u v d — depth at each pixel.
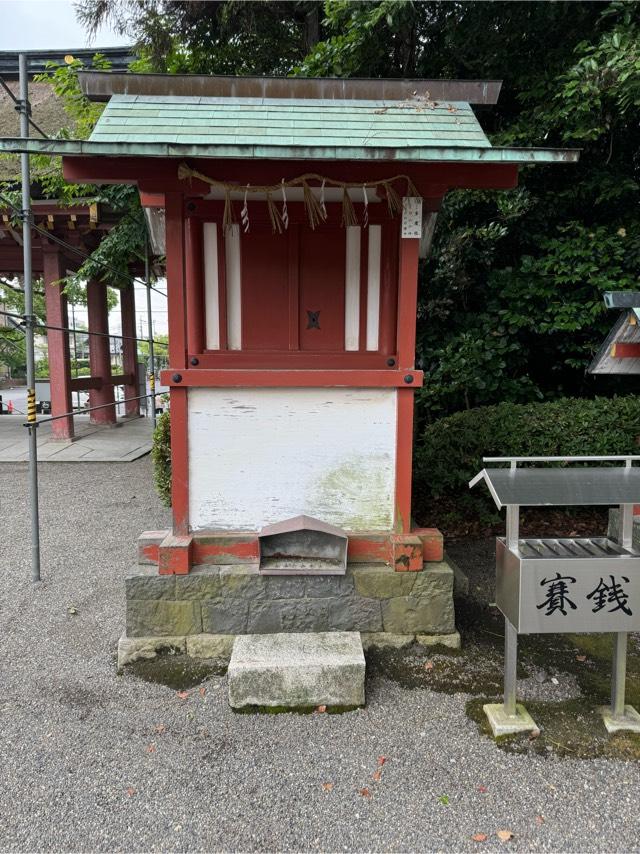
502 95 5.71
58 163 6.62
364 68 5.79
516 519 2.29
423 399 5.49
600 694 2.62
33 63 10.70
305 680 2.47
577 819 1.93
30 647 3.02
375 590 2.86
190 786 2.06
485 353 5.19
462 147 2.32
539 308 5.29
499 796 2.02
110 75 3.01
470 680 2.70
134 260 8.44
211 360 3.04
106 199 6.58
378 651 2.89
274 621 2.84
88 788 2.04
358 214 2.98
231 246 3.03
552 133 5.28
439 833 1.87
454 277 5.37
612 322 5.12
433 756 2.21
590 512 4.96
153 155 2.28
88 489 6.39
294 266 3.03
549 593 2.20
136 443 8.85
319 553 2.91
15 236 7.39
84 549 4.54
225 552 2.90
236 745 2.27
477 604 3.52
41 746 2.25
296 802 1.99
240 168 2.57
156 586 2.79
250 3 6.43
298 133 2.70
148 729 2.36
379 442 2.94
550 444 4.47
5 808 1.95
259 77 3.07
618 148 5.43
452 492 4.91
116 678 2.71
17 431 10.11
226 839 1.84
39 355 27.81
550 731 2.35
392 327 3.04
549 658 2.92
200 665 2.79
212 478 2.93
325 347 3.10
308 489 2.96
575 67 4.48
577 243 5.07
